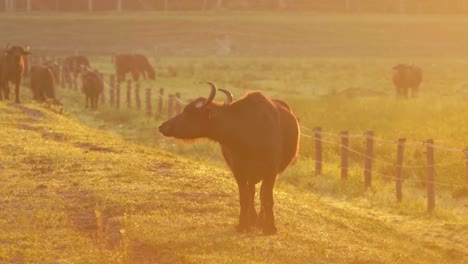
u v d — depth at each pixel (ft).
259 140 132.46
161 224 135.23
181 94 556.51
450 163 247.70
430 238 180.65
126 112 425.28
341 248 135.44
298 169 257.75
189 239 127.75
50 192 158.10
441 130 347.15
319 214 166.81
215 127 132.36
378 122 380.78
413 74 554.46
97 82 460.14
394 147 295.89
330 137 322.96
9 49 369.09
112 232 128.57
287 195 184.65
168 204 149.69
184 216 142.72
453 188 234.38
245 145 132.36
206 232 133.39
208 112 131.75
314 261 123.34
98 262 110.93
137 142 322.75
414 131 344.90
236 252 123.13
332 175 251.80
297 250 127.95
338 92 572.92
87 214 141.28
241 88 610.24
